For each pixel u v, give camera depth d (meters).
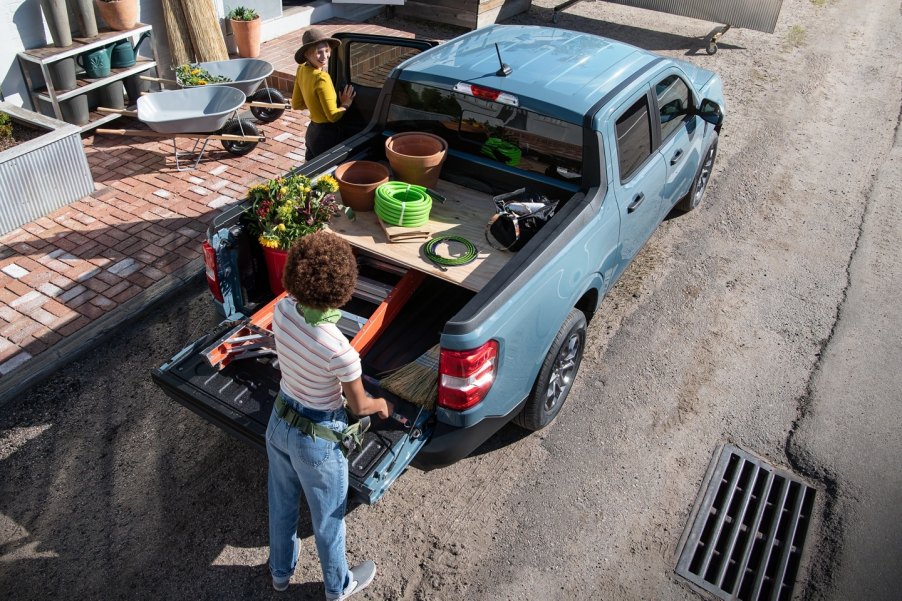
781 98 10.16
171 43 8.63
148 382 4.93
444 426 3.62
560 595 3.72
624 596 3.74
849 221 7.27
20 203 6.25
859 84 10.88
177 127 6.82
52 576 3.70
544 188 4.63
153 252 6.09
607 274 4.82
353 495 3.32
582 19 13.29
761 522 4.20
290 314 2.92
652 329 5.65
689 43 12.30
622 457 4.54
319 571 3.80
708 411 4.92
